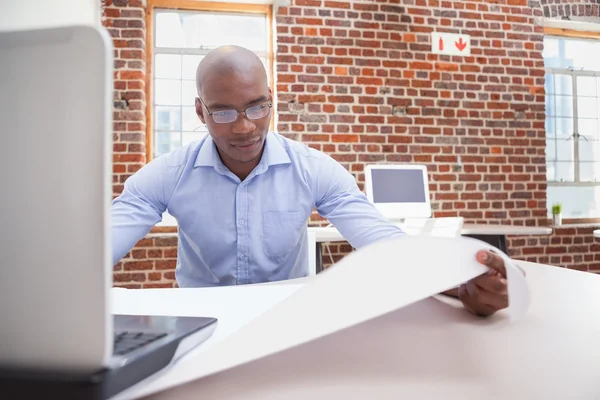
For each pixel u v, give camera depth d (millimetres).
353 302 414
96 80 280
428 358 463
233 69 1032
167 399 367
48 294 290
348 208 1224
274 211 1280
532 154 3547
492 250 510
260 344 384
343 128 3250
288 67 3189
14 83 288
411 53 3357
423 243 471
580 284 840
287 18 3197
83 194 283
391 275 442
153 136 3305
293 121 3188
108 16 3014
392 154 3316
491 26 3492
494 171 3477
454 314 626
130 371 321
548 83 4012
